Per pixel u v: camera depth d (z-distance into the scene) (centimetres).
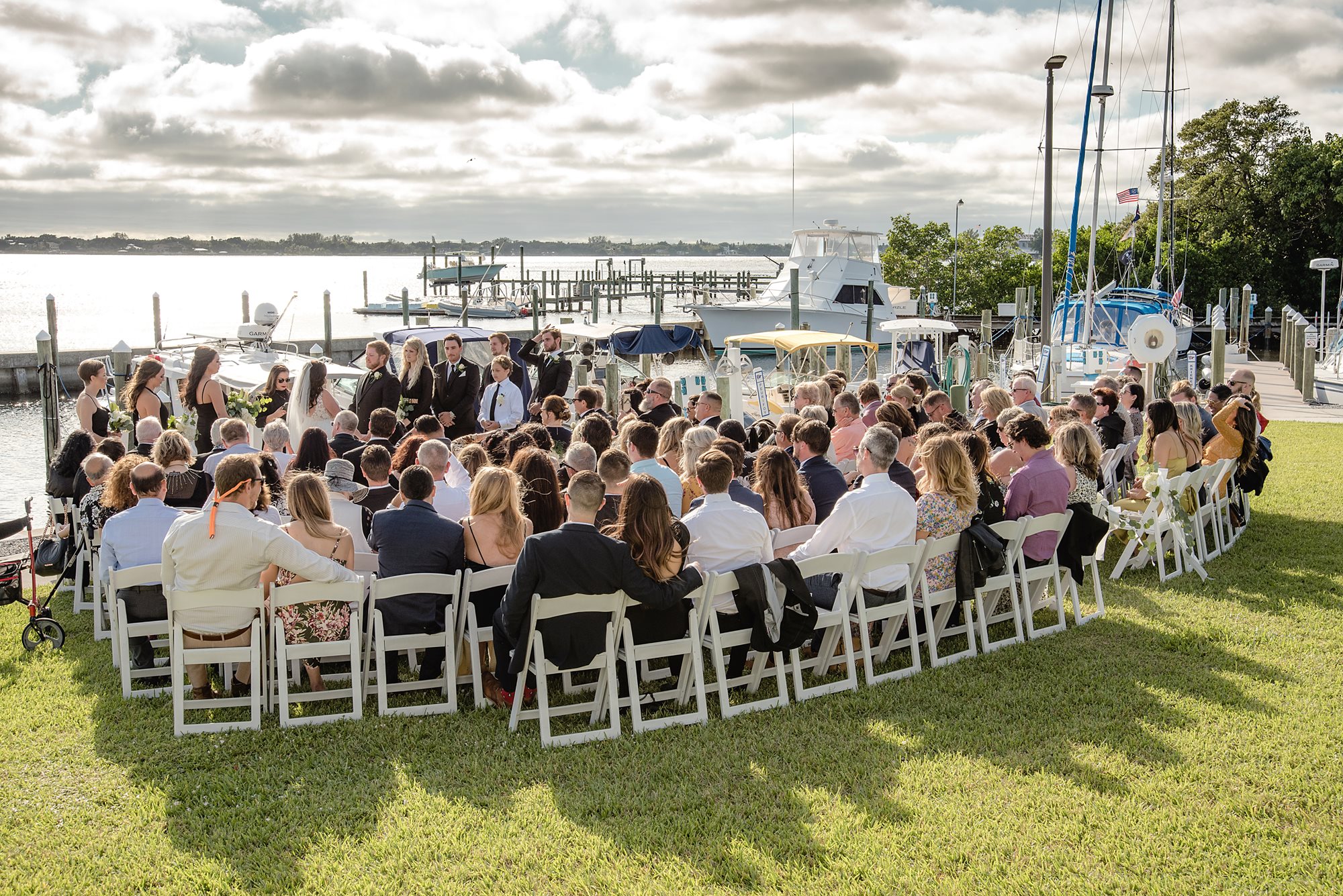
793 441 799
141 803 451
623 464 616
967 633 645
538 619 507
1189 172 4997
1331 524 960
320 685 583
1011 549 656
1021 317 3409
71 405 2622
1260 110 4791
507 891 381
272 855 409
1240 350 3409
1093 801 443
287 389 1109
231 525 522
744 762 491
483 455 734
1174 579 792
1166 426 811
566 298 6191
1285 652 621
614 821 432
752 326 3497
